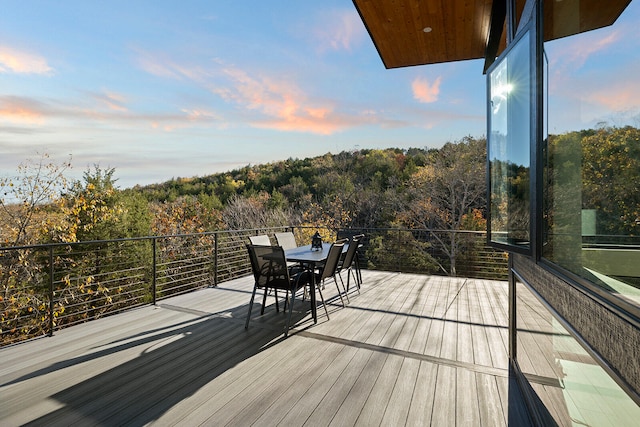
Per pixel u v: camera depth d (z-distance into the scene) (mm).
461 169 12328
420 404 2104
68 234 8039
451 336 3193
